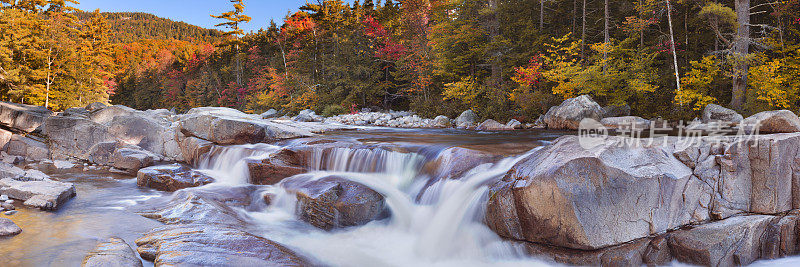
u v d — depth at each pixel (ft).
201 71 211.41
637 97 72.90
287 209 24.08
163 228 19.30
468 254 18.58
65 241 18.13
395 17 143.43
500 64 86.99
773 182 17.19
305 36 142.51
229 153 35.06
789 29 64.64
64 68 127.34
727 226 16.62
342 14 168.76
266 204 25.22
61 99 122.21
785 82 58.54
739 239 16.30
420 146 27.73
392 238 20.88
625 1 86.28
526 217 16.61
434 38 97.25
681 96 63.10
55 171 37.27
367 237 20.92
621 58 74.08
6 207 22.80
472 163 22.30
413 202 22.93
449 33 94.89
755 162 17.48
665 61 80.89
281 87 140.36
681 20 78.79
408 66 104.47
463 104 90.89
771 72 55.36
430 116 94.53
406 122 91.04
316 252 18.49
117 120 43.78
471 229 18.86
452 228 19.61
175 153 42.65
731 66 65.00
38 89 110.01
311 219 22.40
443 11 99.04
